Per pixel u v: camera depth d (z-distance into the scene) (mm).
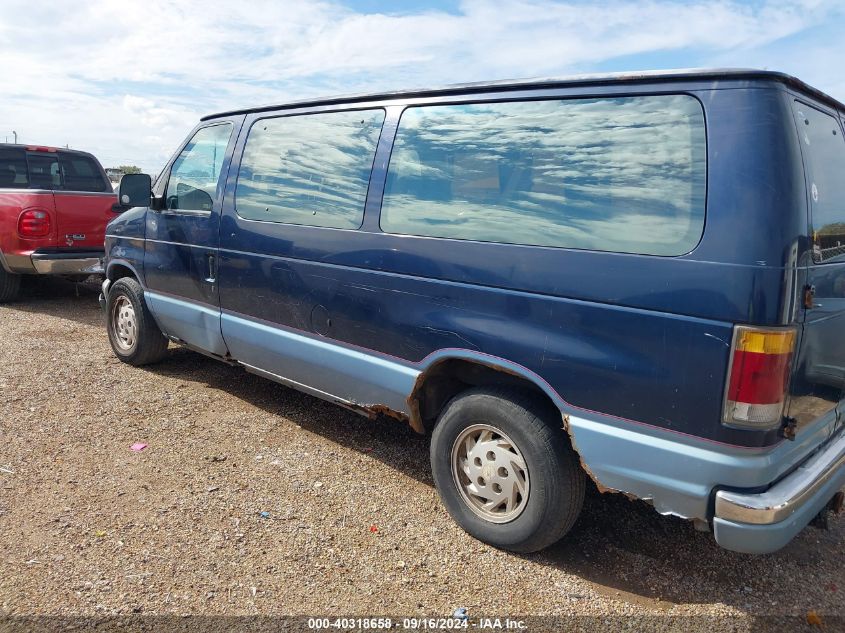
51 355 6238
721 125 2561
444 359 3350
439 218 3389
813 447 2945
